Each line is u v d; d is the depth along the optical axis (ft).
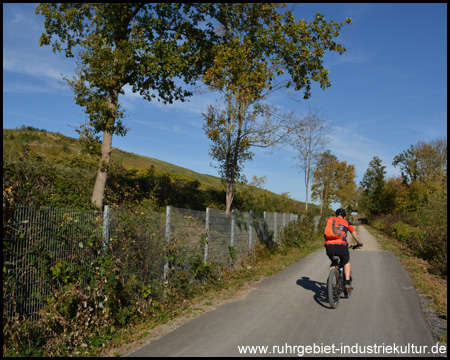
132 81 38.96
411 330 17.24
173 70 37.50
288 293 25.95
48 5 35.78
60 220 15.85
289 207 107.45
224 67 42.96
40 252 14.78
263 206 89.10
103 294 17.25
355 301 23.34
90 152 35.42
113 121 35.35
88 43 37.19
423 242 43.29
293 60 47.03
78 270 16.56
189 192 71.72
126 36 37.99
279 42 44.06
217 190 99.35
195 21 42.16
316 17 44.42
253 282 30.35
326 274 34.42
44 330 14.73
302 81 48.73
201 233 29.01
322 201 142.00
